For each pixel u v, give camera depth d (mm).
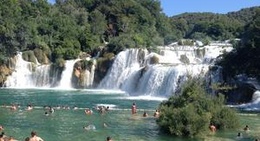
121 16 139750
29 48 107812
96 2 154000
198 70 77812
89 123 47656
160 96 79312
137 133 42094
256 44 71188
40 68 100812
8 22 103688
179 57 103125
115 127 45406
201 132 40562
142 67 90500
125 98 74688
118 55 97875
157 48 104500
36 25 116875
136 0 158750
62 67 99375
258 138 40156
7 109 58188
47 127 44750
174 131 40812
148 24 147625
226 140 39219
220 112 44531
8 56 100188
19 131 42156
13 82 98938
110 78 96625
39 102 66750
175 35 174250
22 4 129125
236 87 66438
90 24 136500
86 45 113438
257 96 62594
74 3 156875
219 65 77438
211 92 68000
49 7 139750
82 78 97938
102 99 72312
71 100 70312
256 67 70875
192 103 43844
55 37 114000
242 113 55844
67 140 38562
